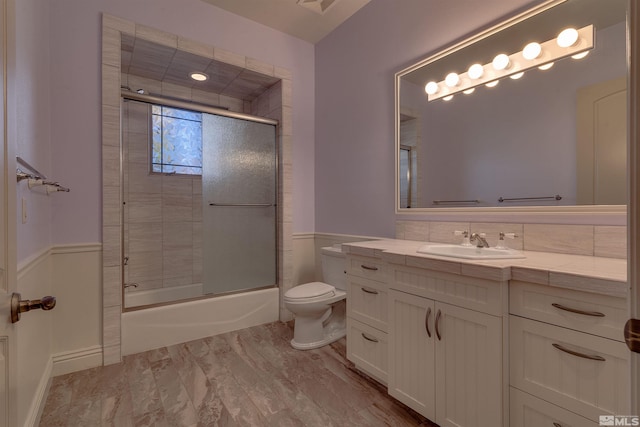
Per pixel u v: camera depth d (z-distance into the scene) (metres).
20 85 1.32
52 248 1.90
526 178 1.66
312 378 1.89
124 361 2.10
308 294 2.25
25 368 1.35
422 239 2.15
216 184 2.82
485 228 1.82
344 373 1.95
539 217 1.61
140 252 3.15
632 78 0.47
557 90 1.55
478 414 1.25
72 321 1.97
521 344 1.16
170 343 2.36
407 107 2.26
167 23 2.34
